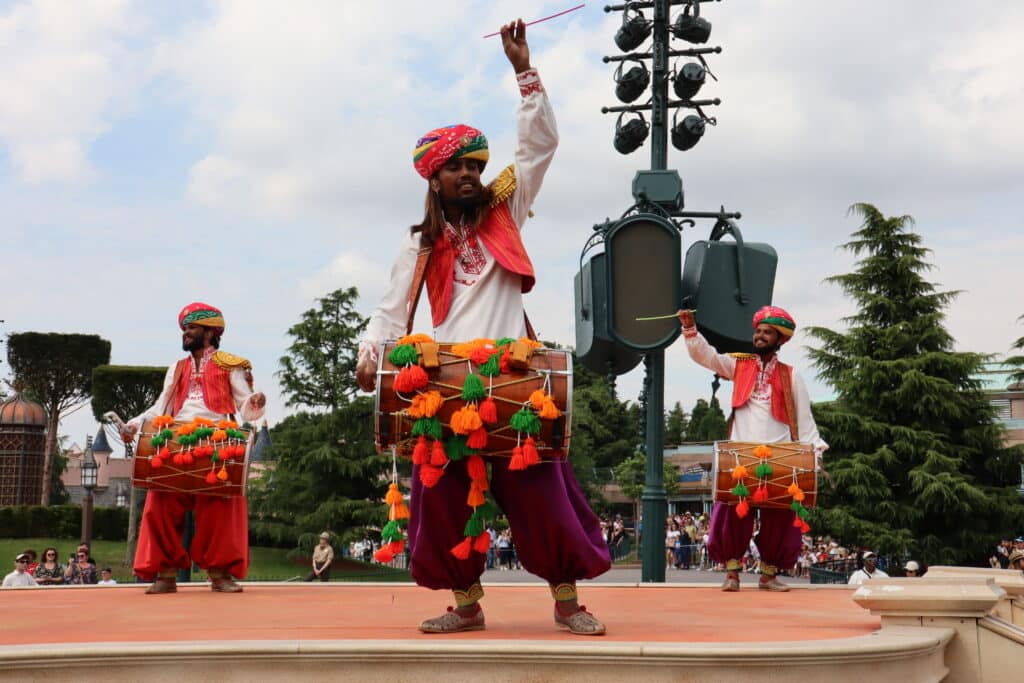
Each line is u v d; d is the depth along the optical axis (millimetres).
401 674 3123
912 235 29672
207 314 7684
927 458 27078
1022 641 4371
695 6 9812
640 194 9516
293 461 31953
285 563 30891
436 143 4219
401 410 3916
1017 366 29344
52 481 59281
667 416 70438
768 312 7824
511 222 4348
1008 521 27188
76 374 56312
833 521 26891
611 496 47031
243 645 3082
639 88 9938
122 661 3023
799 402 7773
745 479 7375
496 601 6258
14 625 4664
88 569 16094
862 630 4379
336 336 33094
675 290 9086
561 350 3984
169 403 7648
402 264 4324
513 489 4031
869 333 28906
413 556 4172
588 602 6410
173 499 7395
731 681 3115
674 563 30500
